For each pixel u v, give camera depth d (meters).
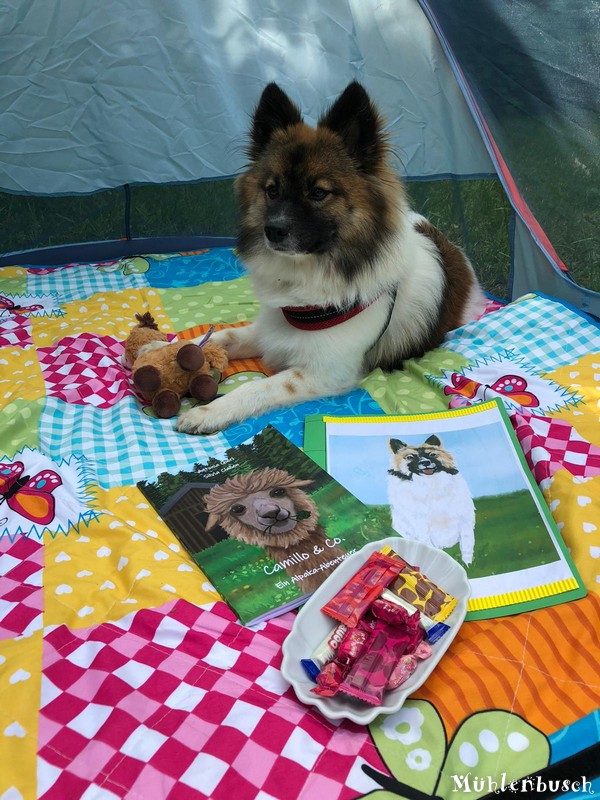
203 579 0.56
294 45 1.14
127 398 0.82
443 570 0.54
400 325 0.90
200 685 0.46
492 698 0.46
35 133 1.15
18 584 0.55
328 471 0.68
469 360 0.90
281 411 0.81
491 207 1.13
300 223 0.76
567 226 1.02
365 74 1.15
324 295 0.81
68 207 1.24
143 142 1.20
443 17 1.05
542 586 0.55
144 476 0.69
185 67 1.14
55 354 0.92
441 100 1.13
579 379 0.83
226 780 0.40
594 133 0.94
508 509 0.63
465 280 1.03
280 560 0.57
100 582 0.55
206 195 1.28
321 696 0.44
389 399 0.82
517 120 1.03
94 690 0.46
